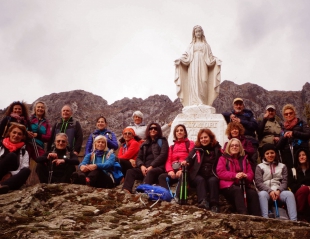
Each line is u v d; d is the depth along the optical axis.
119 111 93.38
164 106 94.50
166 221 7.70
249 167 9.65
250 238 7.00
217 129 13.46
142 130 12.93
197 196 9.41
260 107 85.88
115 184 10.68
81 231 7.26
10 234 7.03
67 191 9.23
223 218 7.54
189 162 9.73
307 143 11.02
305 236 7.04
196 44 15.11
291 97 89.38
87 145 11.75
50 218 7.98
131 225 7.62
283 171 9.80
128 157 11.36
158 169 10.22
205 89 14.60
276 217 9.09
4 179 9.93
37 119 11.90
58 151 10.45
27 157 10.29
